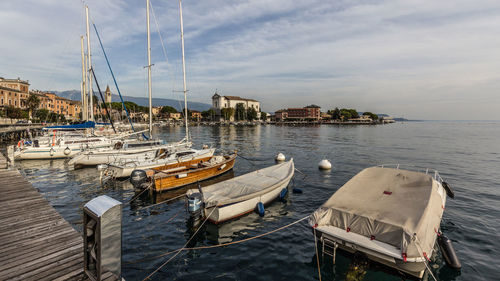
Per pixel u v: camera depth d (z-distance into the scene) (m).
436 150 37.41
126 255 9.17
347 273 8.19
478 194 15.67
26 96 91.19
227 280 7.88
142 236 10.60
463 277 7.90
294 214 12.86
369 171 12.26
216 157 20.47
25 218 8.38
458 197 15.08
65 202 14.41
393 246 7.73
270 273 8.23
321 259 8.98
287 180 15.34
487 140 54.59
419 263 7.20
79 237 7.06
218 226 11.47
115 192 16.34
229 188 13.29
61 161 25.89
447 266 8.39
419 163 26.91
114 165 18.09
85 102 34.53
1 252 6.15
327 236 8.63
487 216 12.24
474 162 27.48
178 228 11.35
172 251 9.48
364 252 7.96
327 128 116.50
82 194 15.89
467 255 9.02
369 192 10.16
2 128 44.50
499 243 9.79
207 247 9.77
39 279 5.07
